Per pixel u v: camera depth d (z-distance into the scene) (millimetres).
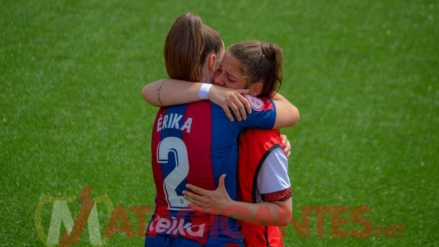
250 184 8344
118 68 20031
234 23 24047
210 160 8070
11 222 13023
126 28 22312
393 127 19125
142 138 16891
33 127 16578
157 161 8453
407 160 17422
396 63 22953
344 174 16547
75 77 19156
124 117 17719
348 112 19766
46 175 14773
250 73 8523
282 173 8328
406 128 19125
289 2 26297
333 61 22688
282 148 8500
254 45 8664
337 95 20656
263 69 8602
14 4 22312
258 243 8805
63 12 22469
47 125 16766
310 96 20438
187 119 8234
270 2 26047
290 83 21094
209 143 8086
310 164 16906
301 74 21688
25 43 20328
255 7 25453
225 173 8156
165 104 8516
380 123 19281
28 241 12539
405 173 16766
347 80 21609
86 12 22781
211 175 8117
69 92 18391
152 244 8445
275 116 8398
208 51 8570
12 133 16156
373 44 24031
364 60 22953
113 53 20781
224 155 8117
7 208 13445
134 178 15141
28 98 17750
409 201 15500
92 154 15898
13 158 15195
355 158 17359
